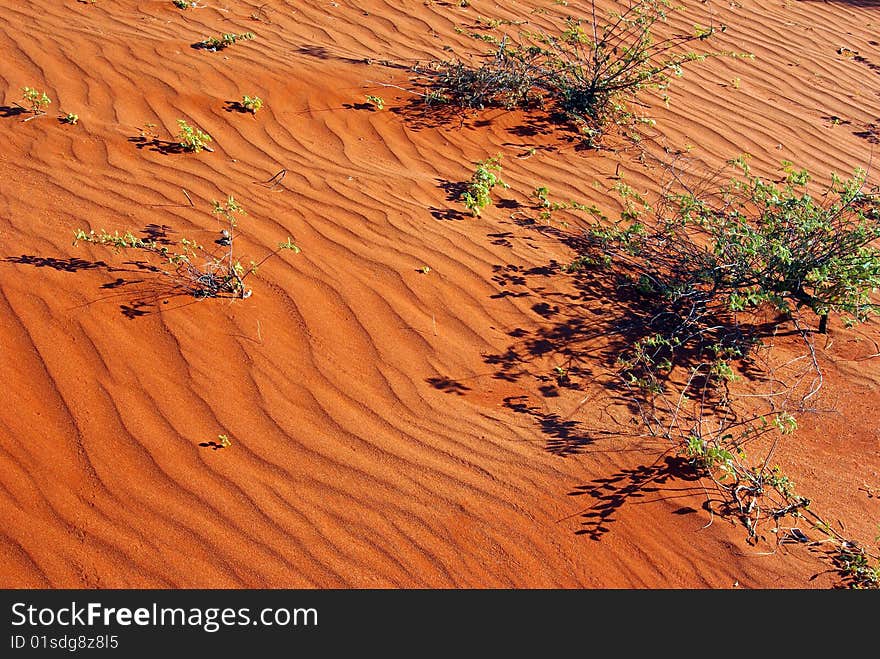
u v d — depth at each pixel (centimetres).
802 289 496
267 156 592
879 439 416
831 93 838
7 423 354
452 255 515
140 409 373
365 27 811
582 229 566
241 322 431
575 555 342
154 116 613
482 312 471
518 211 577
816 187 660
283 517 339
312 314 445
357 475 361
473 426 395
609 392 428
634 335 472
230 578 316
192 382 391
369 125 656
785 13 1004
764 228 519
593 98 709
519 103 714
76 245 463
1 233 463
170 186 534
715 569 344
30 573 306
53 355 389
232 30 765
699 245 554
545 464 380
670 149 686
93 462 347
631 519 359
